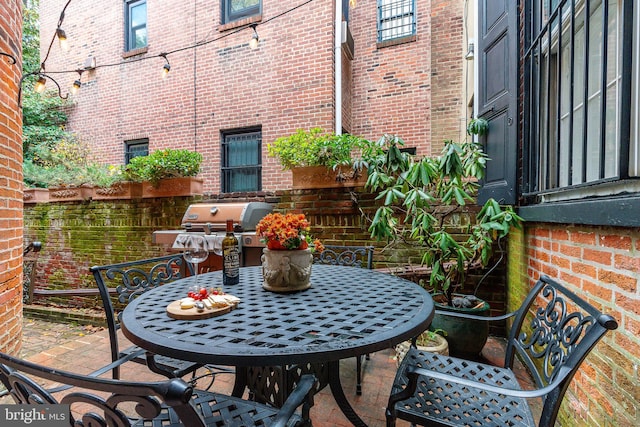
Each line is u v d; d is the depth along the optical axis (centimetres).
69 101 616
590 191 142
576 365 87
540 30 196
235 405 112
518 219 206
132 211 417
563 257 160
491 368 137
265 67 490
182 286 164
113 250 427
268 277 148
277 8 483
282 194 343
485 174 263
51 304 457
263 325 108
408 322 111
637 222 96
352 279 179
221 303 123
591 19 160
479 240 237
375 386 207
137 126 568
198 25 526
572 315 104
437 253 245
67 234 456
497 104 242
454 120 494
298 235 146
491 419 106
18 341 243
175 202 394
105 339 307
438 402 115
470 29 427
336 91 458
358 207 313
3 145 225
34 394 64
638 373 102
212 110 520
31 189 479
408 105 509
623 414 109
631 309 107
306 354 88
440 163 230
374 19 528
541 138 196
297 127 471
